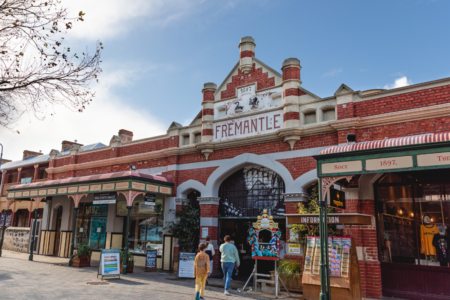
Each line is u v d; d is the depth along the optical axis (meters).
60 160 21.05
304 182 11.28
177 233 13.83
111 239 17.20
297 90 12.23
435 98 9.41
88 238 18.55
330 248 9.05
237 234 13.48
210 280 12.12
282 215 12.04
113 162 17.67
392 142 7.50
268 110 12.66
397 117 9.83
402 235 9.60
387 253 9.73
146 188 13.66
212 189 13.69
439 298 8.73
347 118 10.63
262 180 12.84
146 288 10.16
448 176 9.18
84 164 19.06
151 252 14.38
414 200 9.57
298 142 11.77
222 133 13.80
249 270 12.98
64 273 12.77
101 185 14.16
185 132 15.14
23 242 21.75
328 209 10.20
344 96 10.91
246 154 12.91
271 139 12.37
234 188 13.57
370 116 10.30
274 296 9.44
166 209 14.95
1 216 27.83
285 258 11.03
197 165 14.44
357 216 8.37
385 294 9.48
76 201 15.38
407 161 7.16
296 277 10.00
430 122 9.39
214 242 13.39
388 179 10.03
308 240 9.62
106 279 11.57
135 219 16.80
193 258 12.59
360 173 7.66
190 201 14.96
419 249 9.30
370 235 9.75
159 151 15.76
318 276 8.95
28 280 10.96
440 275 8.84
